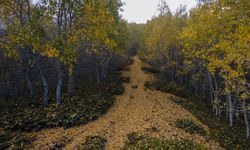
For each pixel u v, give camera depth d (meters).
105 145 14.15
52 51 18.95
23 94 28.53
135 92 31.25
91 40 26.30
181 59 44.38
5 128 16.44
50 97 24.86
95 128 17.03
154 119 19.34
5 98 27.22
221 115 26.31
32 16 19.64
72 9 20.86
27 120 17.39
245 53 16.19
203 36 22.27
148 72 51.31
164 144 13.60
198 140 16.27
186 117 21.58
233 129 20.86
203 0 23.08
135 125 17.77
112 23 28.86
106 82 35.41
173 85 36.03
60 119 17.80
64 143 14.10
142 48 60.00
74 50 21.09
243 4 17.95
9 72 27.70
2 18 22.12
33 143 14.05
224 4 19.53
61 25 22.70
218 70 29.67
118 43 34.47
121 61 58.78
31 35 18.97
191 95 33.53
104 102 23.22
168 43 40.34
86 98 24.28
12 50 20.88
